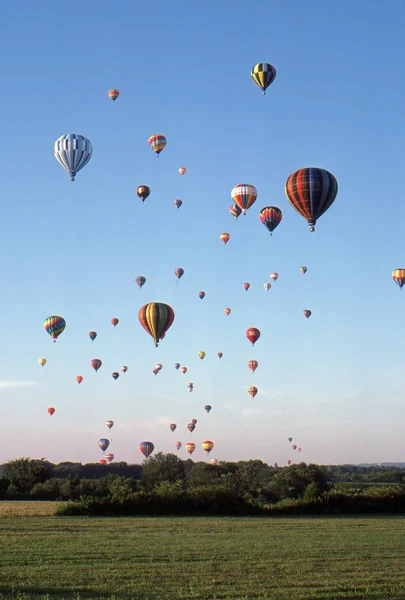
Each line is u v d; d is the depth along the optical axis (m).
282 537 34.91
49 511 51.97
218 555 26.92
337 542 32.62
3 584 19.72
